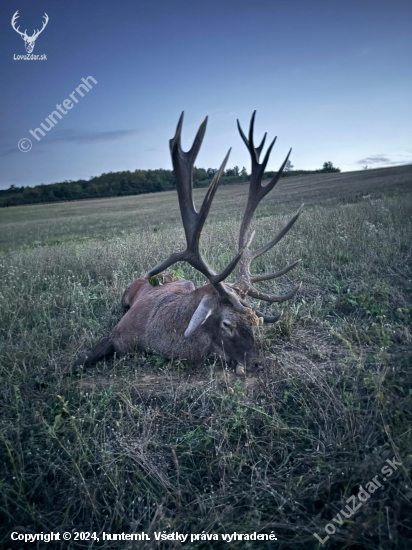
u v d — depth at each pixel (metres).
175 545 2.23
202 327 3.90
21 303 5.57
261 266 6.80
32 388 3.75
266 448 2.89
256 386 3.63
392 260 6.50
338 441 2.80
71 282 6.88
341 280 5.97
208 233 9.62
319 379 3.50
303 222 10.31
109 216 32.59
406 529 2.13
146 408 3.45
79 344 4.60
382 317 4.29
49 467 2.80
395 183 30.09
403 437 2.63
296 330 4.57
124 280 6.45
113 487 2.64
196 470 2.78
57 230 23.73
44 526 2.44
